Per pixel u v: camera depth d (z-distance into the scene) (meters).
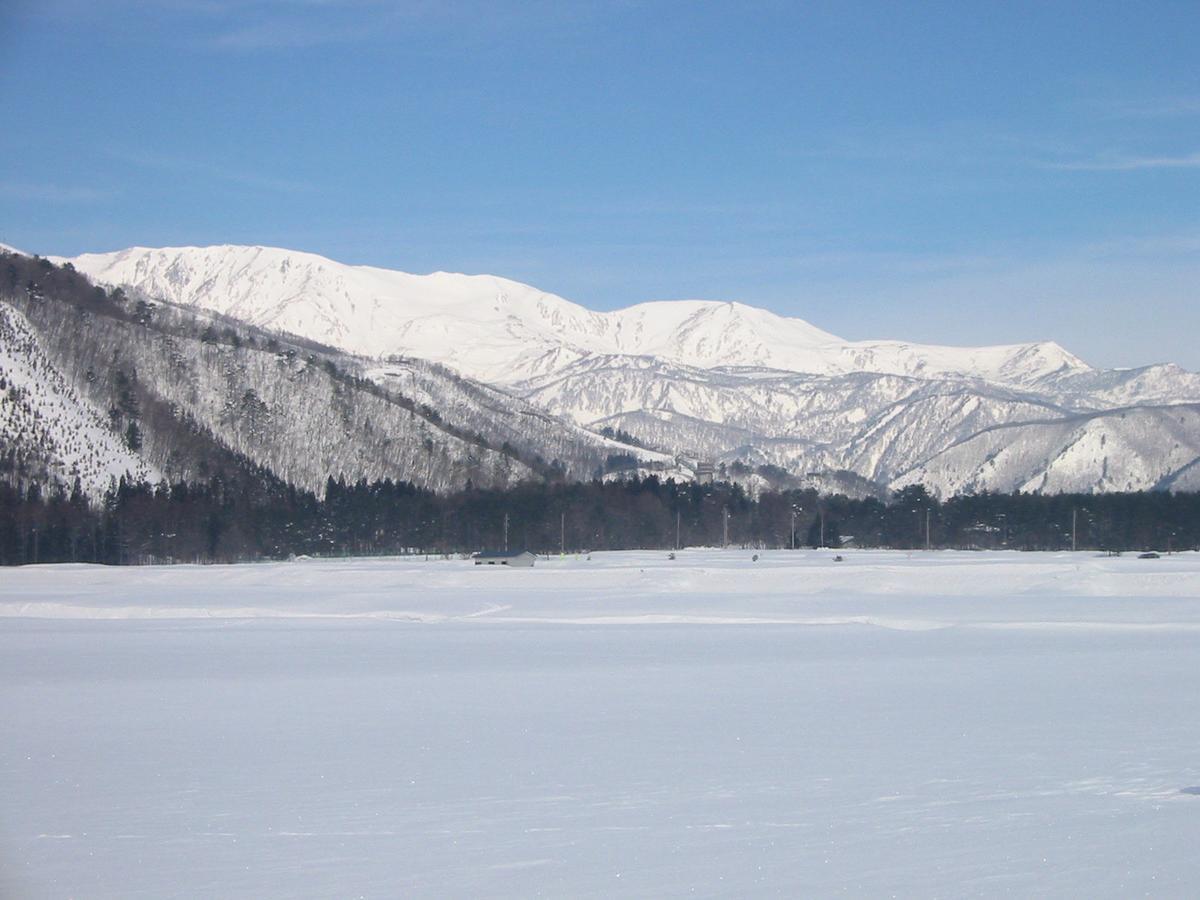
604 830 27.69
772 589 117.38
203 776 33.72
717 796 30.92
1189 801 30.02
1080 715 43.34
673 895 23.20
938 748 37.22
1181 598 105.75
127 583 130.50
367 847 26.45
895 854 25.69
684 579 122.06
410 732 40.44
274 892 23.53
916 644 69.00
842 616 89.12
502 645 69.06
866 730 40.47
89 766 35.19
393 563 168.38
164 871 24.86
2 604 101.50
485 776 33.50
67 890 23.70
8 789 32.22
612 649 66.69
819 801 30.31
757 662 60.22
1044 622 83.50
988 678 53.62
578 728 41.03
